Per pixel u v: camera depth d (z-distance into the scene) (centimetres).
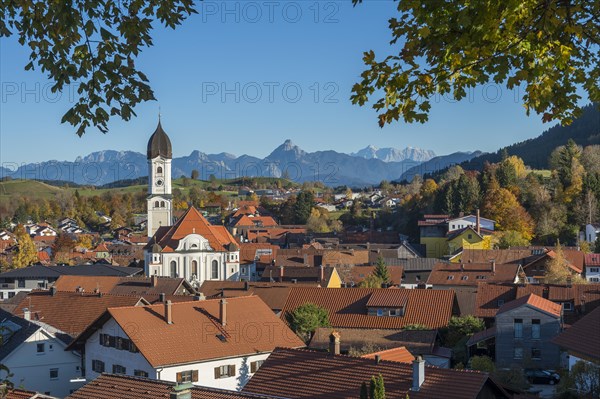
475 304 7700
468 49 1155
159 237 14100
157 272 13312
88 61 1380
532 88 1211
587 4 1143
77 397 3609
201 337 5503
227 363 5453
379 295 7406
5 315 6638
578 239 14550
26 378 5928
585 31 1168
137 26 1387
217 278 13662
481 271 10369
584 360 4200
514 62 1178
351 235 18738
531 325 6300
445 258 13862
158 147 16250
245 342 5597
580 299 7344
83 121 1410
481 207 16800
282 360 4116
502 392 3634
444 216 16725
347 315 7306
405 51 1191
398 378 3684
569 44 1186
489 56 1172
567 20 1144
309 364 4009
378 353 4347
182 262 13425
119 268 13275
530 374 5978
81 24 1363
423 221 16612
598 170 17238
